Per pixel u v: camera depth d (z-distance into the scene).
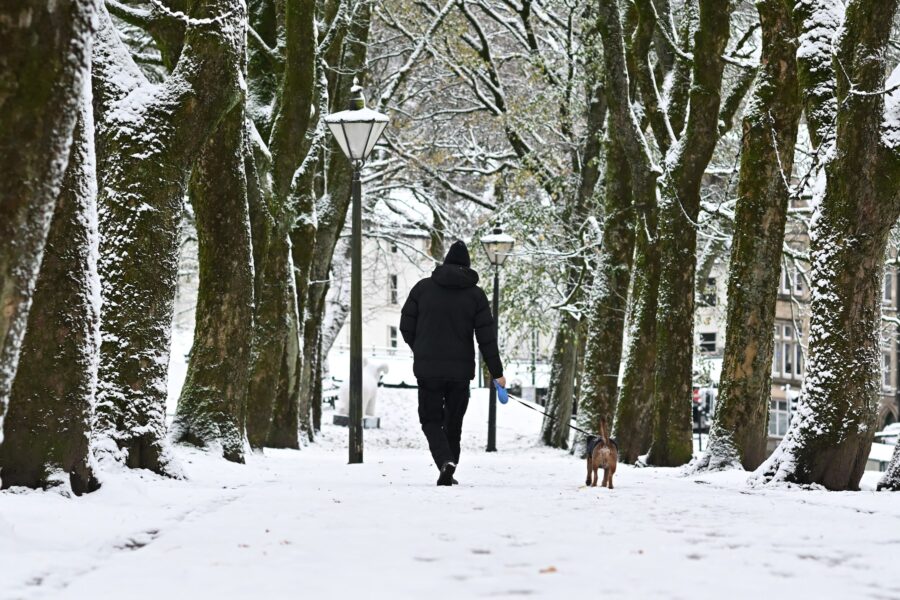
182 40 18.61
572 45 43.81
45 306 12.47
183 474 15.82
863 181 17.72
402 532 9.49
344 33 34.22
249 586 6.70
